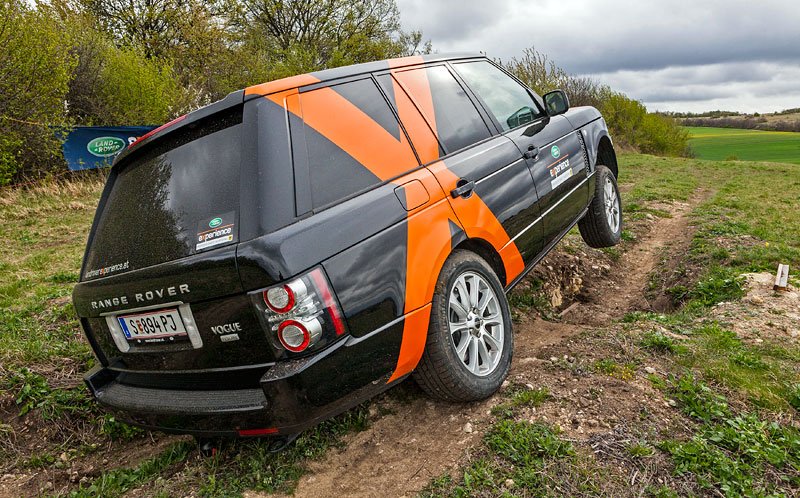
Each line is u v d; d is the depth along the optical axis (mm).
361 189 2635
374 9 32406
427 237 2791
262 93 2545
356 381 2426
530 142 3955
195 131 2639
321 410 2336
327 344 2301
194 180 2504
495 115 3900
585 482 2389
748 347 3660
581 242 6895
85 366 4086
